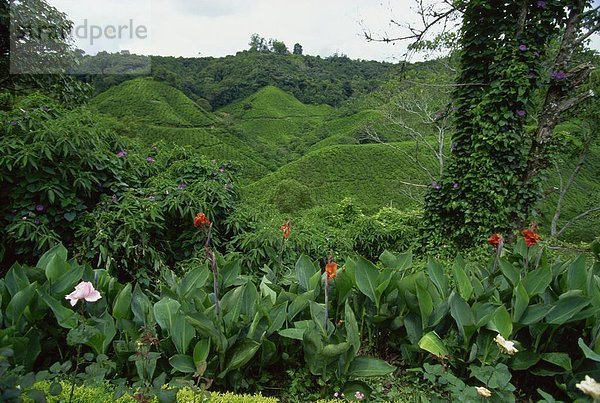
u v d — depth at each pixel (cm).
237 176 533
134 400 177
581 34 580
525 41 499
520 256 335
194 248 410
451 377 205
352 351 219
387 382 242
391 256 324
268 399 197
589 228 1202
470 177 528
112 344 222
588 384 139
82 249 342
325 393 224
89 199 399
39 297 214
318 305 251
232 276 281
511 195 526
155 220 390
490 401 205
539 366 238
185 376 204
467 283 268
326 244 505
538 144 531
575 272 270
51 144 355
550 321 231
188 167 482
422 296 241
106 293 248
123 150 464
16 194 345
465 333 229
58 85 648
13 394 135
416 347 243
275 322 232
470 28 531
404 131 1303
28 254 354
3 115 375
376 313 277
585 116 909
